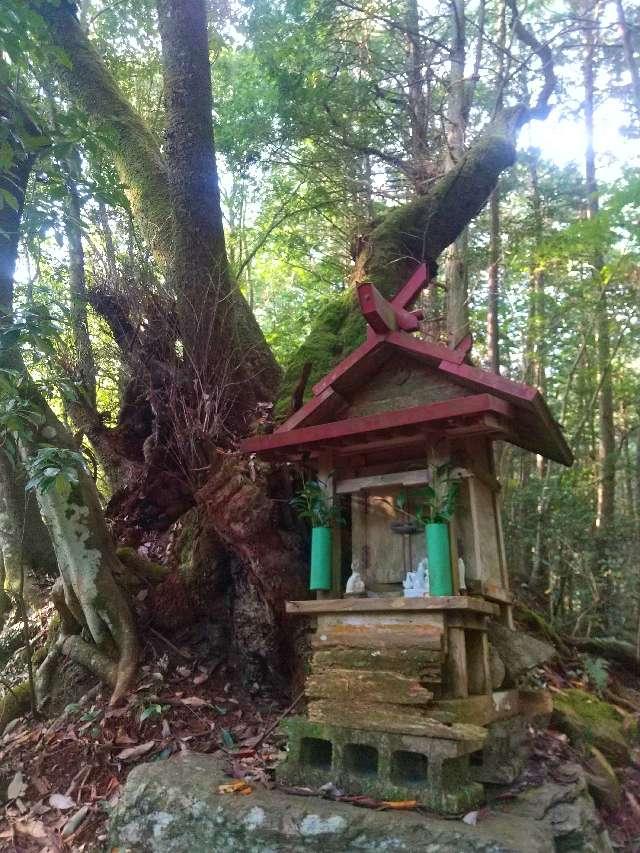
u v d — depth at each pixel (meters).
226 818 3.26
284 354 11.65
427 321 9.32
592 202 11.11
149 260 7.27
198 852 3.28
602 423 11.03
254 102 9.34
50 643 5.65
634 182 7.58
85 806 4.03
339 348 6.58
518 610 6.82
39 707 5.16
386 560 4.13
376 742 3.41
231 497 4.79
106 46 10.70
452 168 8.14
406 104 9.47
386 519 4.18
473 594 3.75
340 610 3.68
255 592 4.98
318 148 9.80
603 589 7.95
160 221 7.68
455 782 3.33
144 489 6.31
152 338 6.31
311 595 4.73
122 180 8.22
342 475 4.30
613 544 8.01
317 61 9.47
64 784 4.28
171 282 6.95
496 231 10.69
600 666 6.32
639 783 4.79
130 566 5.59
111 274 6.55
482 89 10.78
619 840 4.07
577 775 3.91
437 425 3.69
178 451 5.97
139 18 10.41
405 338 3.93
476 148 7.99
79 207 5.89
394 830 3.03
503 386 3.60
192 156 6.64
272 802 3.31
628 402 12.34
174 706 4.69
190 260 6.53
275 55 9.16
